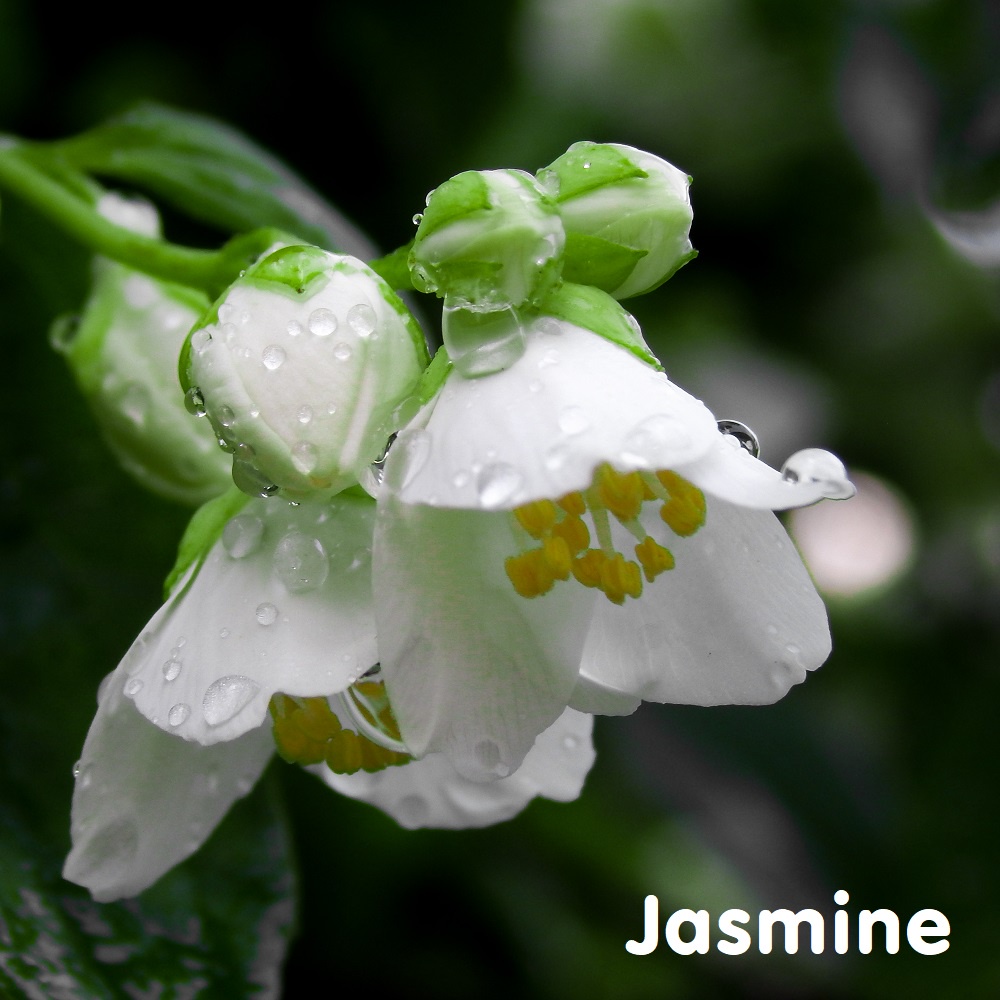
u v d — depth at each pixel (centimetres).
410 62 32
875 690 38
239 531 26
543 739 27
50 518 29
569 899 34
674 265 27
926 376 43
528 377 26
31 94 31
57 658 29
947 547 41
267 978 27
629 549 26
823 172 43
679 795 32
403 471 26
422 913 32
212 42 32
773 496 25
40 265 29
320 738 27
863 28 37
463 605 26
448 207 26
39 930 27
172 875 28
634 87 44
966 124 36
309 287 26
